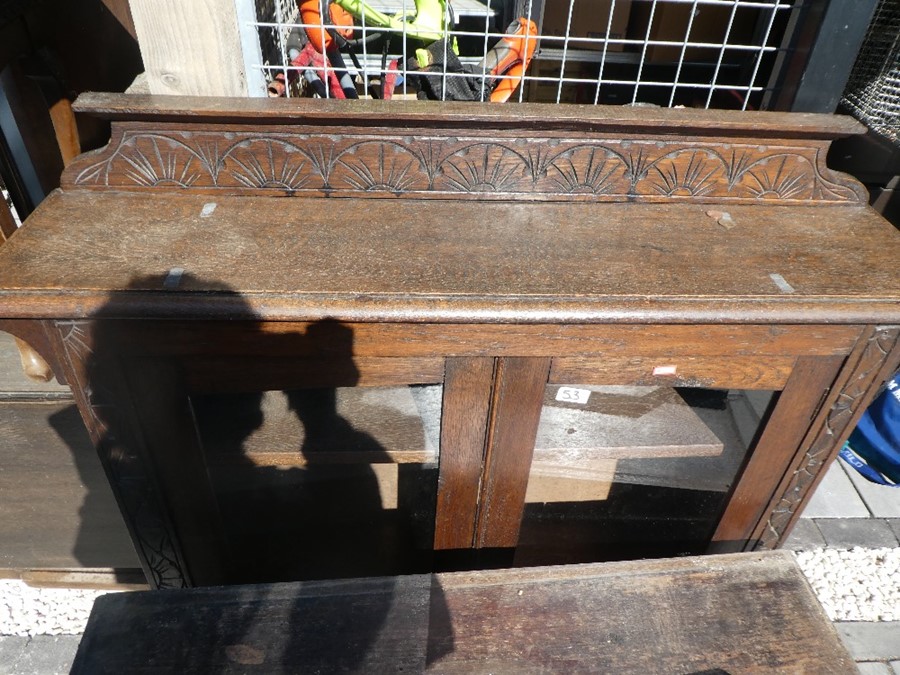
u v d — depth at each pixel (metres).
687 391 1.43
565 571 1.10
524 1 1.77
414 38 1.42
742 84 1.87
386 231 1.09
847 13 1.16
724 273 1.03
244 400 1.33
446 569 1.43
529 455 1.18
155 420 1.08
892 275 1.05
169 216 1.09
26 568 1.57
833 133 1.13
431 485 1.61
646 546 1.68
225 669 0.96
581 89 2.21
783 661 1.00
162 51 1.13
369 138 1.11
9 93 1.35
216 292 0.92
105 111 1.05
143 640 0.99
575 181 1.18
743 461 1.27
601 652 1.00
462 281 0.98
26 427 1.25
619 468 1.52
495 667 0.98
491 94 1.49
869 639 1.57
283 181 1.15
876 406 1.82
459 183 1.17
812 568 1.73
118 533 1.49
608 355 1.04
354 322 0.95
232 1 1.11
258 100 1.10
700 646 1.02
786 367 1.08
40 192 1.49
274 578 1.57
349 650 0.99
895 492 1.95
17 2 1.23
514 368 1.04
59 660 1.47
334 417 1.30
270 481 1.57
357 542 1.67
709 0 1.18
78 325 0.93
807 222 1.18
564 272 1.01
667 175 1.18
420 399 1.35
